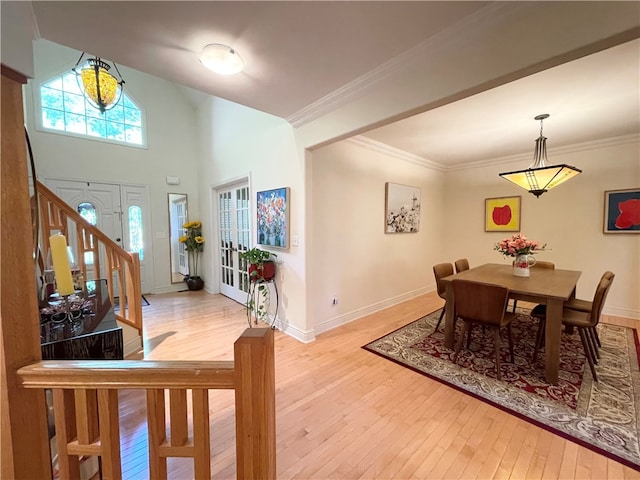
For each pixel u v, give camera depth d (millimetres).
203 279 5516
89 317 1677
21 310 961
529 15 1356
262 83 2180
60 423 979
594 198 3814
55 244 1548
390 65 1905
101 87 2576
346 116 2389
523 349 2811
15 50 933
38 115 3975
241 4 1361
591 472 1426
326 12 1425
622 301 3670
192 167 5477
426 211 4934
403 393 2102
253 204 3854
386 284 4219
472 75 1574
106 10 1382
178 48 1718
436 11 1433
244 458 875
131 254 2873
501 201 4680
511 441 1637
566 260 4070
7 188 926
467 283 2449
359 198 3721
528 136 3541
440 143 3855
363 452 1566
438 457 1530
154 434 926
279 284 3400
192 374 884
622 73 2049
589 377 2281
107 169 4562
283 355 2709
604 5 1170
